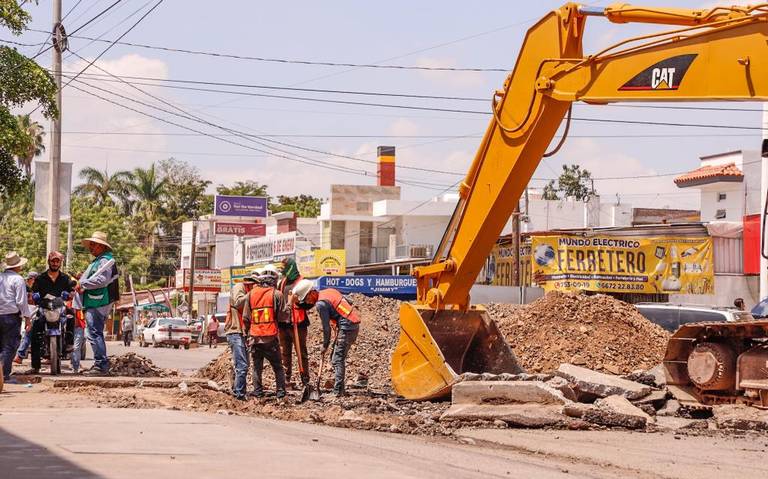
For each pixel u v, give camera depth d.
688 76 12.45
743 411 14.08
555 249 44.75
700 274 44.34
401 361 15.94
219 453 8.32
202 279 87.06
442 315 16.27
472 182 15.80
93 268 17.58
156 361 34.69
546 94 14.34
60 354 18.08
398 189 74.81
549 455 10.30
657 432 12.88
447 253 16.25
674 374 15.79
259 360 15.52
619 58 13.27
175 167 111.38
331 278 50.22
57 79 31.72
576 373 15.30
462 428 12.76
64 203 32.03
